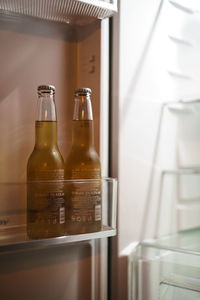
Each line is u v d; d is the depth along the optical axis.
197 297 0.67
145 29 0.84
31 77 0.74
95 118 0.78
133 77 0.81
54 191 0.59
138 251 0.79
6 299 0.65
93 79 0.78
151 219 0.86
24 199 0.58
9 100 0.71
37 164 0.61
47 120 0.63
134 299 0.77
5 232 0.56
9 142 0.70
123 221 0.78
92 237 0.62
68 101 0.79
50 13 0.72
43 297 0.69
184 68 0.96
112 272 0.78
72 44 0.81
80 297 0.74
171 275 0.72
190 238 0.87
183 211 0.96
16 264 0.67
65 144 0.78
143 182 0.84
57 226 0.59
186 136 0.97
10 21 0.71
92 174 0.64
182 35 0.95
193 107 0.98
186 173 0.94
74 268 0.73
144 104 0.84
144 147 0.84
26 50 0.73
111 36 0.79
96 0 0.67
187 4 0.95
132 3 0.81
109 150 0.79
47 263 0.70
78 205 0.61
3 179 0.69
